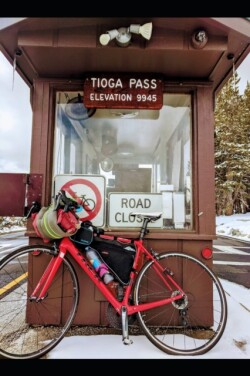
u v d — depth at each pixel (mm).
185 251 2238
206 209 2281
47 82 2393
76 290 2018
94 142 2947
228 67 2389
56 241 2018
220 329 1921
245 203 24516
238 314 2584
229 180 24000
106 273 1927
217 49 2061
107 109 2498
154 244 2240
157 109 2406
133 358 1774
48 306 2193
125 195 2408
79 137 2805
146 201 2406
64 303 2197
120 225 2361
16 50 2168
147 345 1934
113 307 1940
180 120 2627
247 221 18969
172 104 2543
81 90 2426
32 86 2496
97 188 2385
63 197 1907
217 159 24578
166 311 2199
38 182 2277
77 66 2289
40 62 2240
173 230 2311
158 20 2008
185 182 2506
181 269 2219
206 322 2193
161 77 2381
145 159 3012
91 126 2867
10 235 13070
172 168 2812
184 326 2078
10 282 3967
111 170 2904
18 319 2377
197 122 2367
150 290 2176
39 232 1926
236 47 2166
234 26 1996
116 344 1937
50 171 2340
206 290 2213
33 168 2299
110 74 2377
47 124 2350
